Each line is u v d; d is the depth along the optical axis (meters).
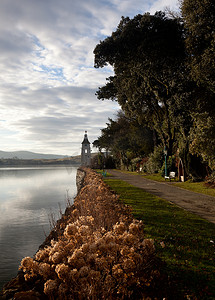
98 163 79.94
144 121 38.62
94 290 2.76
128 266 3.14
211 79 17.61
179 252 5.26
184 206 10.97
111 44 27.64
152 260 3.97
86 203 7.92
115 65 30.81
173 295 3.48
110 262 3.22
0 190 37.16
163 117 33.41
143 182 23.92
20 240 11.87
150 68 26.69
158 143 42.25
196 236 6.46
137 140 48.53
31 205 22.84
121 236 3.62
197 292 3.63
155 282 3.71
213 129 16.97
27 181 55.22
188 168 21.94
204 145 17.19
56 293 3.02
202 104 20.06
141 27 25.64
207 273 4.24
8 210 20.33
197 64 18.14
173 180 24.56
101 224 5.61
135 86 30.16
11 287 3.77
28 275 3.33
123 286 3.13
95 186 11.38
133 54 27.22
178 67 25.38
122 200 12.38
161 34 24.41
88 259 3.08
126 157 59.69
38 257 3.65
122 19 28.19
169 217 8.68
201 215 9.13
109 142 65.81
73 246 3.44
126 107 33.50
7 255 9.78
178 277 4.08
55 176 75.38
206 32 17.45
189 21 18.48
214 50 16.52
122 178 29.69
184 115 24.09
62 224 6.94
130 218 7.17
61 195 30.05
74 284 2.90
